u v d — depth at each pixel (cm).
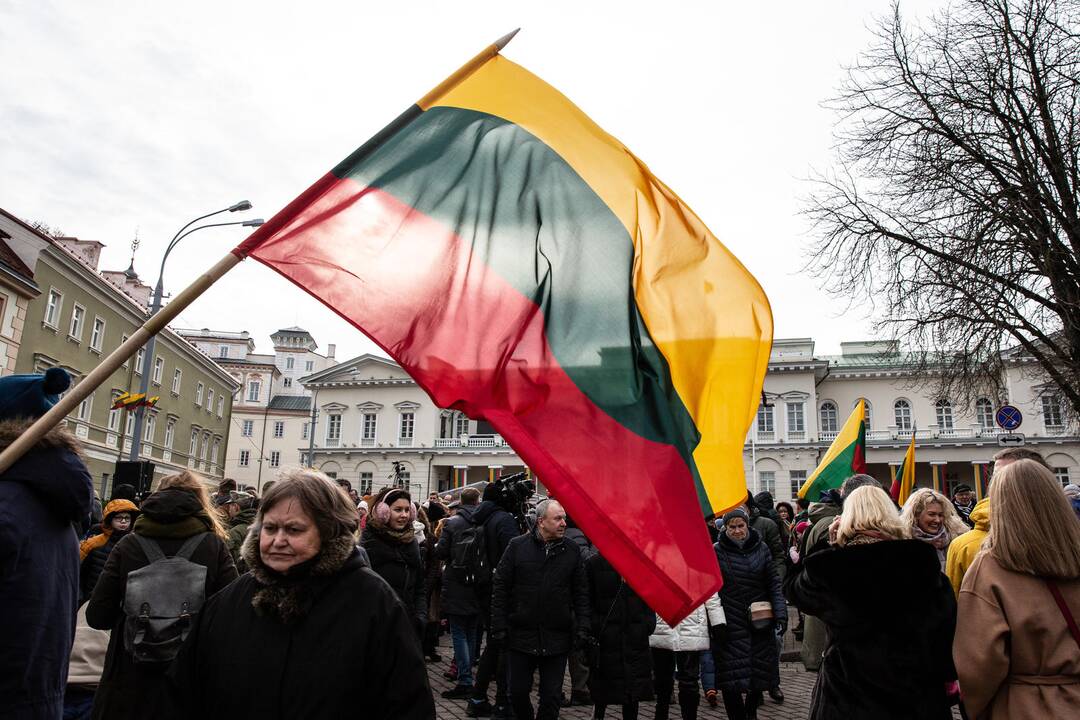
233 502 932
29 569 280
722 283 401
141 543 459
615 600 679
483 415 356
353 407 6775
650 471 361
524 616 651
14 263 3086
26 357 3175
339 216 366
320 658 246
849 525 369
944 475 5844
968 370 1905
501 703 776
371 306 356
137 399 2028
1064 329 1805
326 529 258
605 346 379
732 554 688
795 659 1245
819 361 5969
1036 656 316
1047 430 5406
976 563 338
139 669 439
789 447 5884
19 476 289
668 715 772
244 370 9181
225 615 258
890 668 337
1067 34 1802
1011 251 1753
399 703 251
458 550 885
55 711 288
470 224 383
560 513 659
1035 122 1847
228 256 340
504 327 371
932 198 1905
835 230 2061
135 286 4912
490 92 417
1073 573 317
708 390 386
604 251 392
